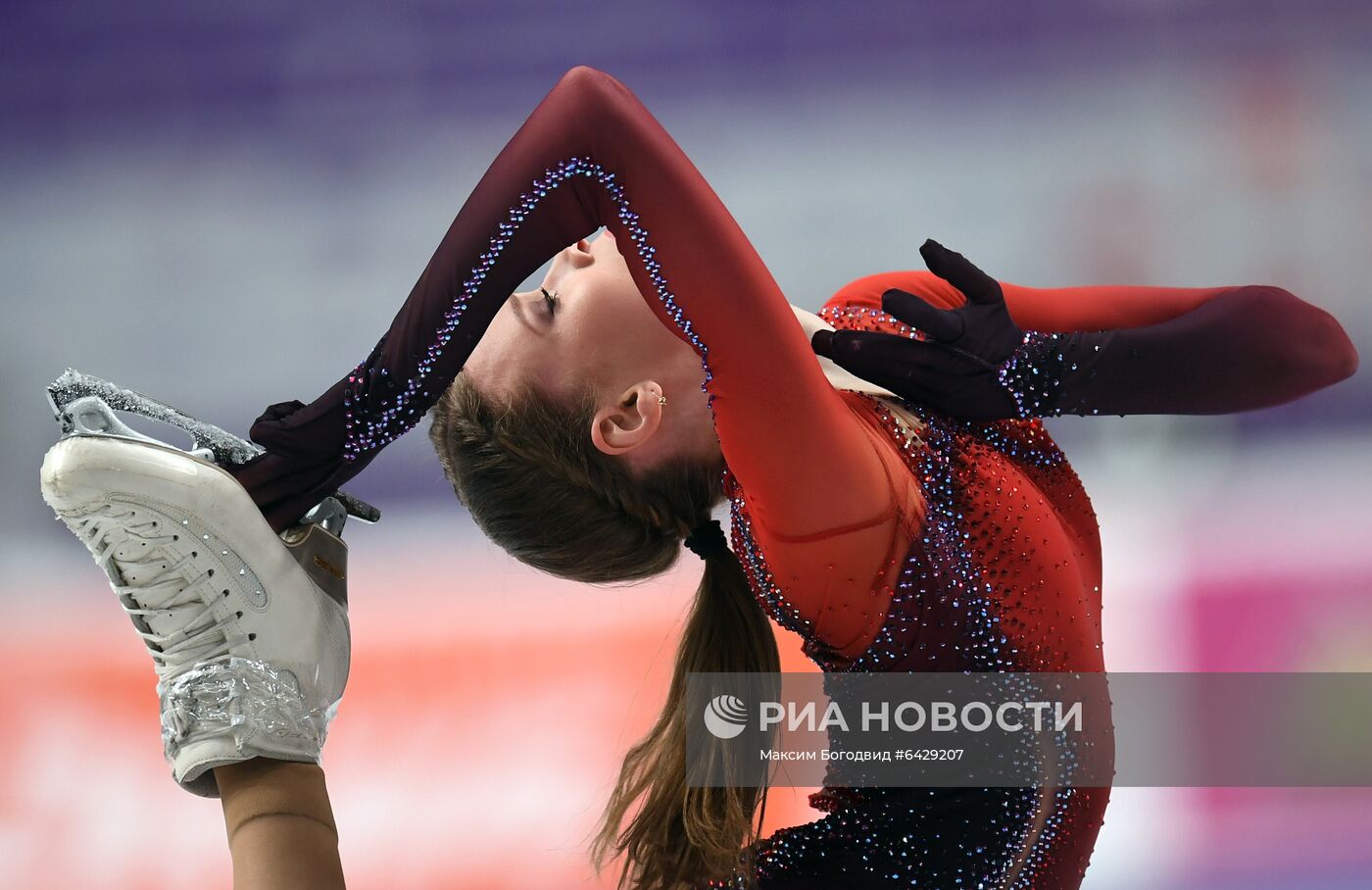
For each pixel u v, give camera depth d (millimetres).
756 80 23203
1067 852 6688
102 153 23281
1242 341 7141
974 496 6582
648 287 5910
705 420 7164
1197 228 22047
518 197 5707
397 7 23688
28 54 23609
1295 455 17734
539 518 7453
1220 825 10797
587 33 23625
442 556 16703
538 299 7156
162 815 11906
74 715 13477
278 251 22734
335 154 23391
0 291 22281
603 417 7051
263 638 6195
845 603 6336
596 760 11945
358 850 10891
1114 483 17328
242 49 23656
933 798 6504
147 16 23672
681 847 6934
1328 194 22000
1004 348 6699
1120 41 22844
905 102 23016
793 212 22688
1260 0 22625
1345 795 11094
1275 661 12914
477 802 11453
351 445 6109
